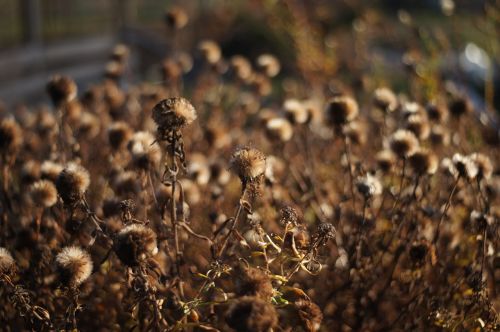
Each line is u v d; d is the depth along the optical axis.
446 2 5.55
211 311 2.33
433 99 4.58
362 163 3.53
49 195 2.86
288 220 2.40
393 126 4.60
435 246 2.88
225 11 17.80
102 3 17.34
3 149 3.38
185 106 2.30
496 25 5.11
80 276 2.25
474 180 3.06
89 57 15.80
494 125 4.43
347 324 2.76
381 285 3.02
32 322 2.35
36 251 2.80
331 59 7.04
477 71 10.95
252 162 2.38
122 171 3.44
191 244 2.93
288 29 7.54
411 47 5.59
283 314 2.27
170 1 20.53
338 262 2.96
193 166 3.62
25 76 13.25
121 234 2.13
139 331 2.41
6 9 13.25
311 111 4.18
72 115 4.39
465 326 2.65
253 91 6.15
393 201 3.47
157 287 2.27
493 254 2.89
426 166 3.06
